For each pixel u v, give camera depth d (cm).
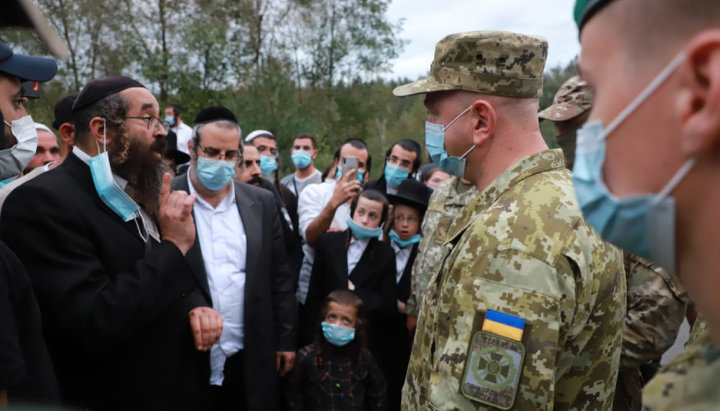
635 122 70
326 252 391
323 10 2055
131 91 240
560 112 247
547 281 135
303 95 2092
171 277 232
